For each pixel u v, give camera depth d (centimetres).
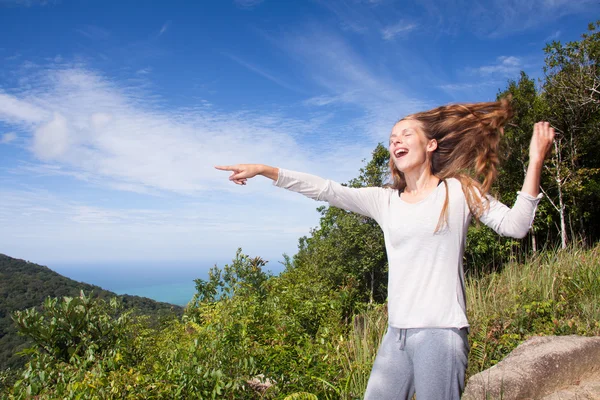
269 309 524
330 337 464
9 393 468
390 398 170
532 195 153
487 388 282
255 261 709
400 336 169
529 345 338
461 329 163
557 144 1413
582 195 1352
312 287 682
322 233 1359
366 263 1187
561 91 1450
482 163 186
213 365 350
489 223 167
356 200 197
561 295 535
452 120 185
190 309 699
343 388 335
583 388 297
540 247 1364
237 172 199
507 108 190
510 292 602
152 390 335
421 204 174
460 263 171
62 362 506
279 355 355
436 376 157
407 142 185
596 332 423
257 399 356
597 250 721
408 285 169
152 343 588
